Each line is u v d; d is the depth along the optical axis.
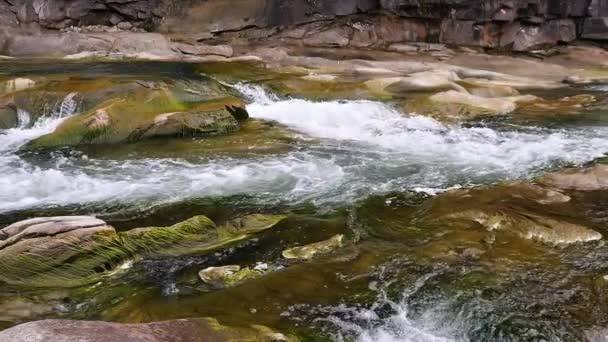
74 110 14.17
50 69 19.08
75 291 6.59
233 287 6.64
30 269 6.70
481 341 5.75
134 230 7.59
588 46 28.45
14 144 12.69
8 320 5.94
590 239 7.86
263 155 12.39
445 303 6.35
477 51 27.70
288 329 5.82
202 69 20.27
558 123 15.77
